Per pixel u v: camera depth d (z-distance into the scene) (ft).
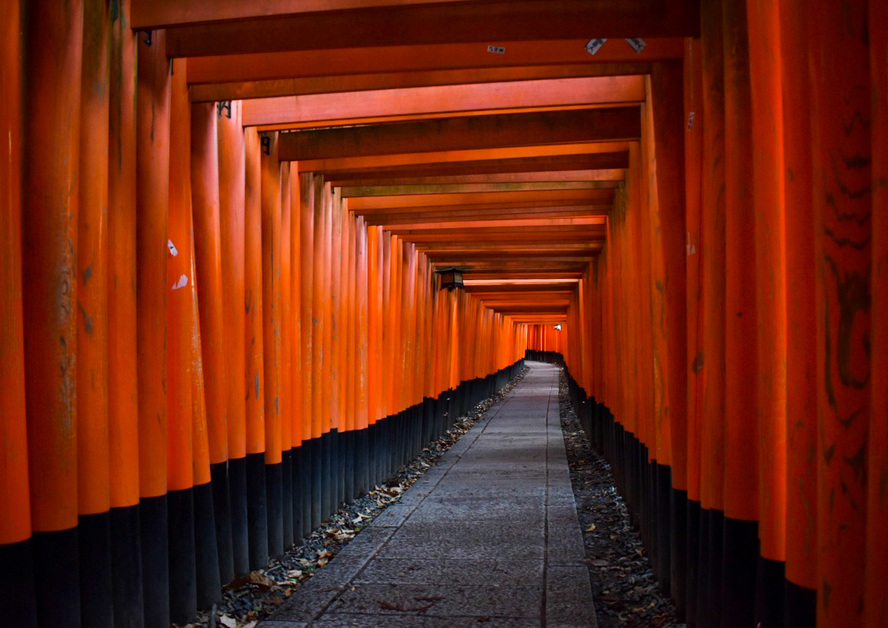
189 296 15.37
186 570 14.90
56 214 11.30
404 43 13.21
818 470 7.61
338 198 26.14
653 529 18.17
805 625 8.31
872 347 6.64
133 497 13.07
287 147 20.80
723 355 12.12
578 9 13.03
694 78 13.17
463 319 61.77
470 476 33.45
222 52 13.92
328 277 24.91
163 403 14.10
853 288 7.12
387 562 19.31
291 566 19.51
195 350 15.58
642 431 20.59
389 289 34.32
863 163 7.08
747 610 10.93
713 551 12.13
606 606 16.30
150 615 13.80
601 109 19.47
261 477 19.03
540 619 15.05
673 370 15.15
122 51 12.92
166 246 14.26
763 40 9.59
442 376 50.42
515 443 45.78
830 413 7.32
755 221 9.96
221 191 17.53
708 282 12.25
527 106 17.25
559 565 18.88
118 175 12.92
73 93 11.48
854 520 7.14
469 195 28.02
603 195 27.96
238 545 17.71
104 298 12.30
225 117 17.57
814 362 8.30
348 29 13.29
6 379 10.25
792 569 8.50
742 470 10.98
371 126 20.42
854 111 7.08
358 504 27.89
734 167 11.03
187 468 15.05
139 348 13.85
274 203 20.16
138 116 13.83
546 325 189.78
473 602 16.10
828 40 7.23
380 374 32.24
